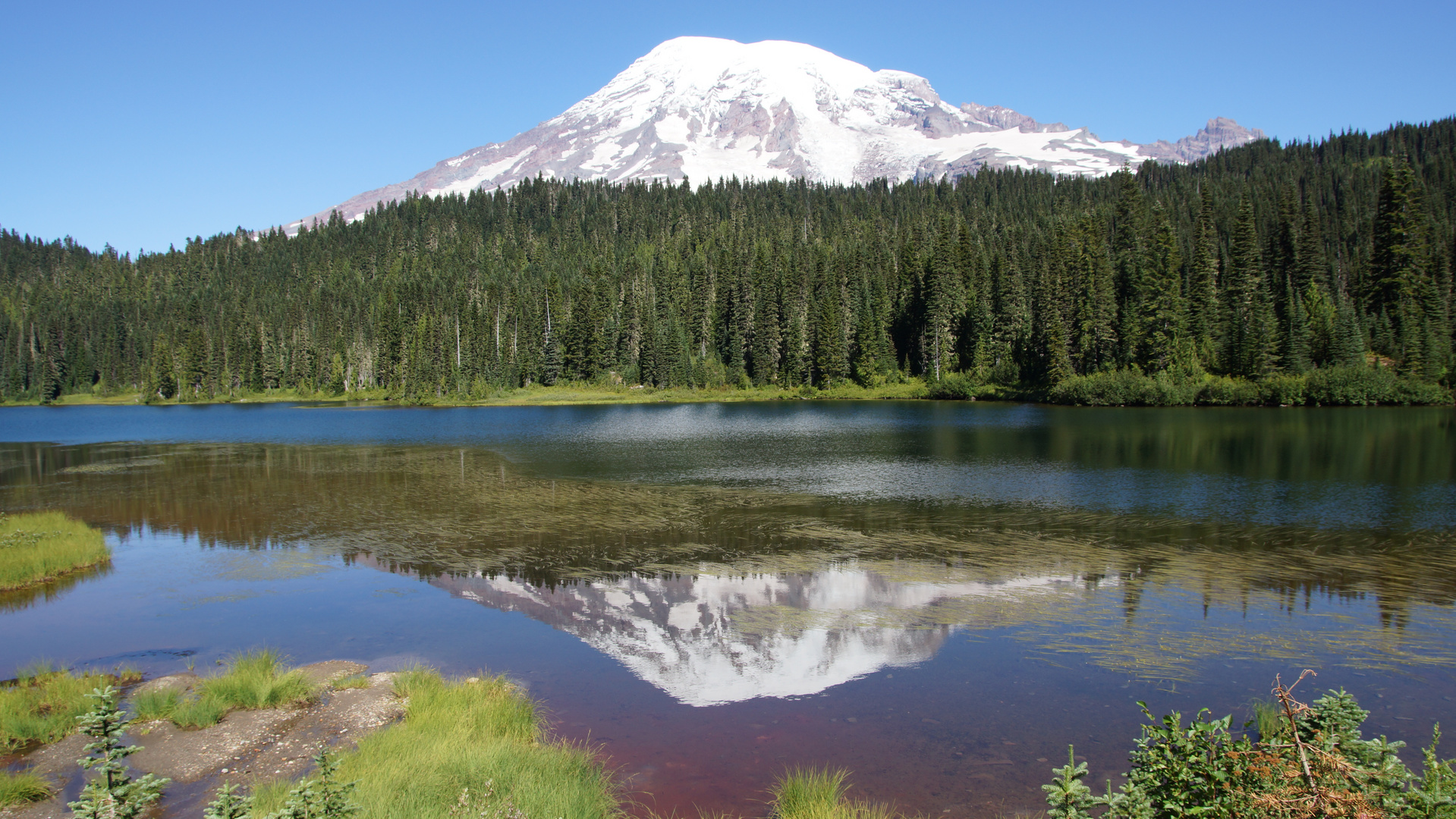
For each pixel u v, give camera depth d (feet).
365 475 124.98
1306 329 286.25
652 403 366.43
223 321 510.99
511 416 293.23
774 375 412.36
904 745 34.19
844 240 530.68
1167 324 306.14
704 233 616.39
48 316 536.42
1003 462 134.10
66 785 32.01
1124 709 37.73
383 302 504.84
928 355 394.93
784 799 29.30
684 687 41.14
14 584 63.77
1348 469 120.26
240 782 31.68
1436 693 39.40
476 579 63.67
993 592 58.08
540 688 41.39
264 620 54.29
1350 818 19.29
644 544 74.69
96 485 118.21
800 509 92.32
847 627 50.37
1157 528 80.53
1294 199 434.30
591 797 28.86
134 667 45.93
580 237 637.71
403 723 36.58
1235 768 21.85
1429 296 301.63
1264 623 50.75
